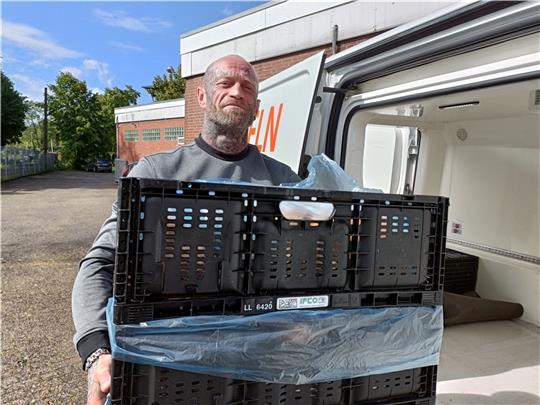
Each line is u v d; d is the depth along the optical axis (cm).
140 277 90
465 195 353
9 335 326
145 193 90
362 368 110
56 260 551
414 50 200
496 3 156
